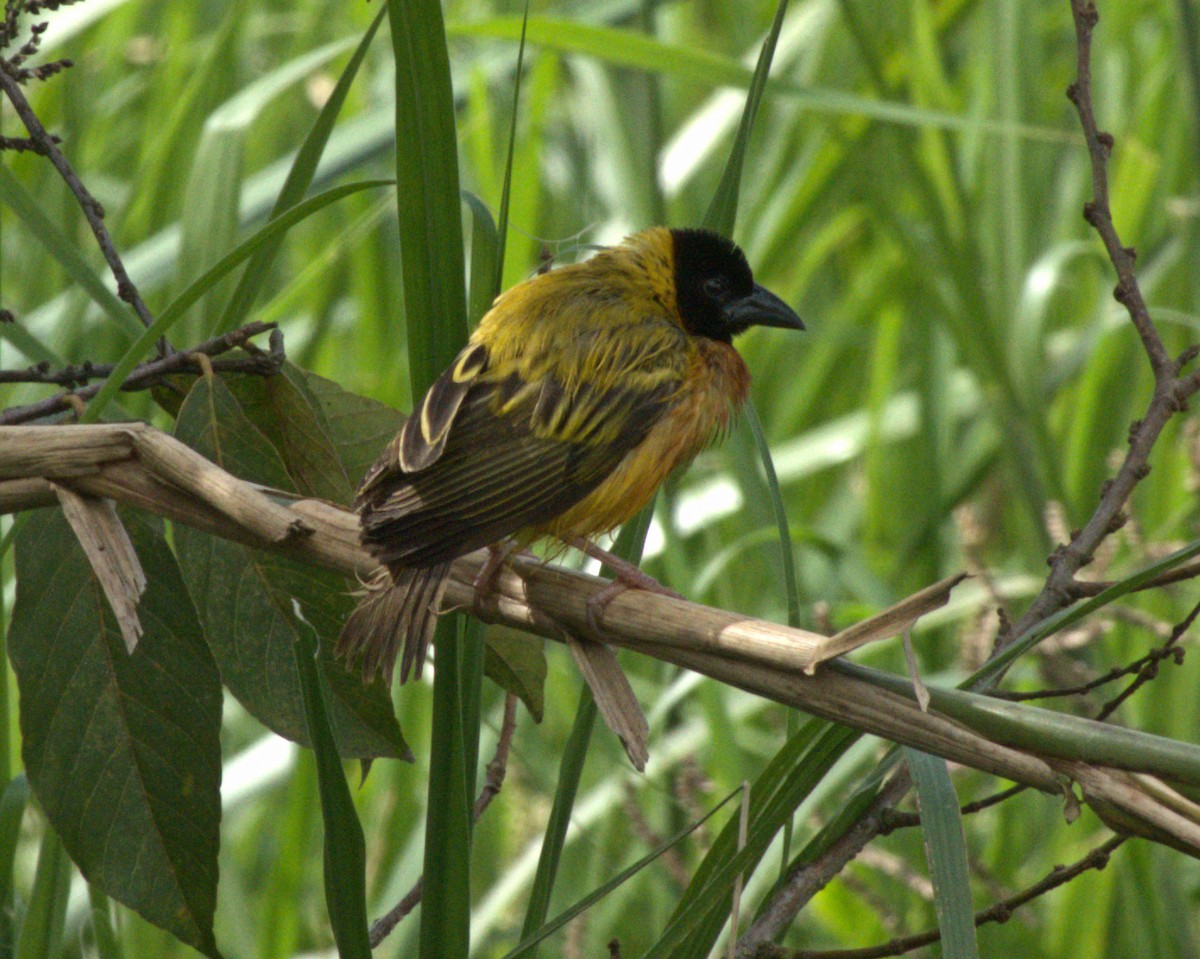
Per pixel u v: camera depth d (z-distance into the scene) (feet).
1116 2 49.19
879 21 49.93
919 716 17.02
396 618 19.72
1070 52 54.85
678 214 48.39
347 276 50.16
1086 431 42.06
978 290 39.24
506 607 19.45
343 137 37.50
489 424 23.97
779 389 51.24
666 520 35.27
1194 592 37.27
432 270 19.08
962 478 46.47
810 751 19.29
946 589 16.78
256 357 22.76
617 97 43.39
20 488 19.60
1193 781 16.12
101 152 50.26
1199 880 36.42
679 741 37.42
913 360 50.72
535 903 21.02
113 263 23.35
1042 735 16.61
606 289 27.71
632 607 18.62
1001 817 36.09
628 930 38.17
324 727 17.07
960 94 51.34
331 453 23.36
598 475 24.70
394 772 37.93
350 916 17.84
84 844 21.22
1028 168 44.39
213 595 22.09
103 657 21.65
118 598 18.88
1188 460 38.88
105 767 21.45
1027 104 43.57
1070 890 35.12
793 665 17.35
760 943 21.26
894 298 46.85
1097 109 49.52
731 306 29.63
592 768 39.93
